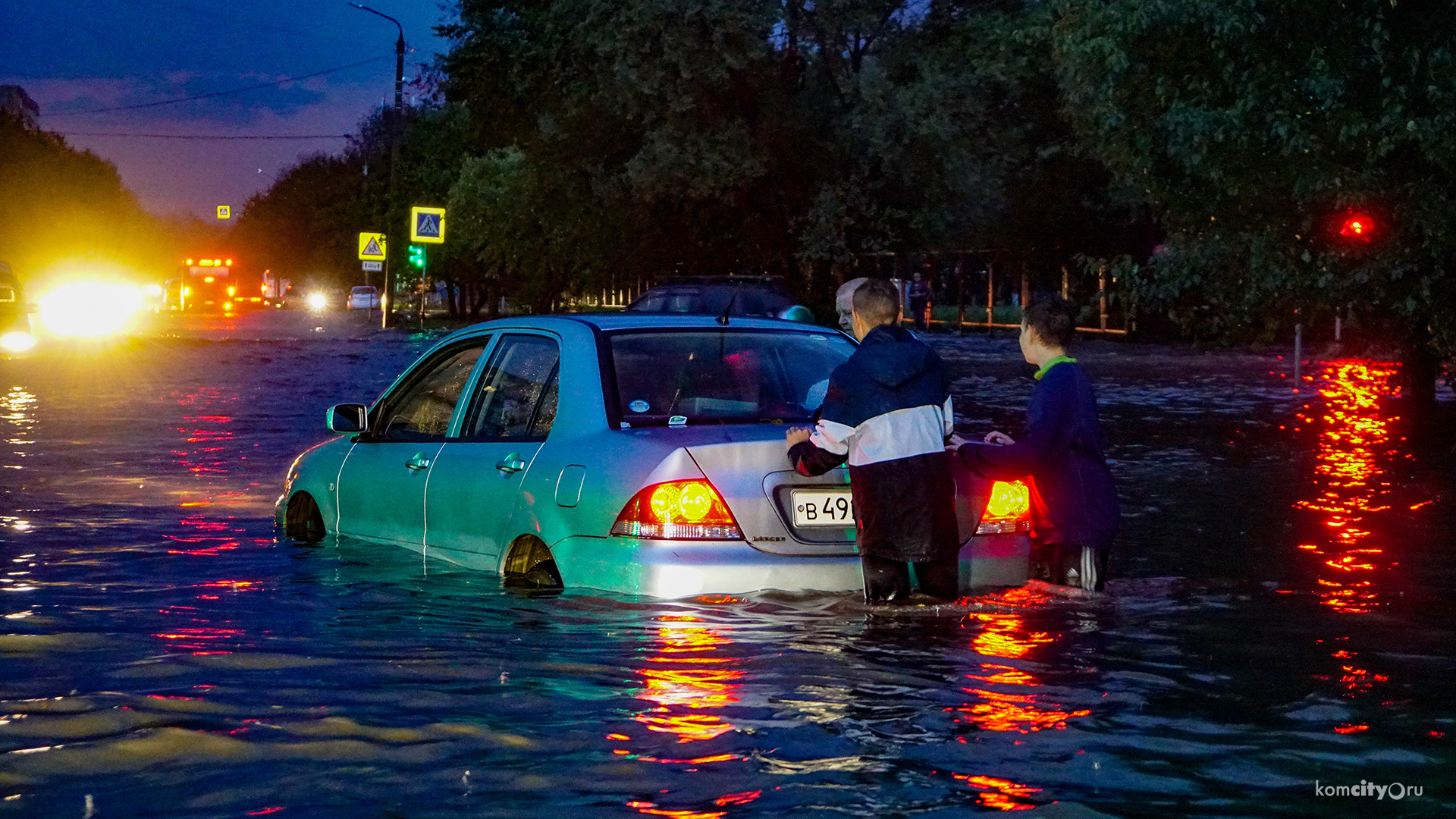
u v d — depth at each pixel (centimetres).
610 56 3628
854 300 616
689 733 438
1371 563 784
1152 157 1568
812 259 3634
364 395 2089
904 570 600
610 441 627
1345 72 1363
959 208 3800
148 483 1125
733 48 3462
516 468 666
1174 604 651
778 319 732
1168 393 2230
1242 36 1402
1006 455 624
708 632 567
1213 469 1260
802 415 664
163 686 491
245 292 9425
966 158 3619
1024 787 390
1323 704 478
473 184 6134
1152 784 393
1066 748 427
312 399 2012
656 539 595
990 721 453
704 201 3797
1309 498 1070
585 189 4009
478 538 686
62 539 840
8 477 1162
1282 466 1283
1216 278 1647
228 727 441
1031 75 3538
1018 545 646
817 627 575
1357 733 444
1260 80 1401
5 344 3647
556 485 637
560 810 370
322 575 709
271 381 2395
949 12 3725
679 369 668
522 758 412
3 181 9538
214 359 3053
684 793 383
